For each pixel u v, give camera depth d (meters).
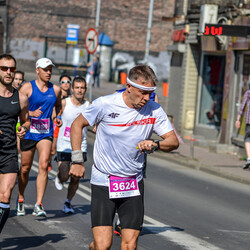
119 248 14.65
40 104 17.77
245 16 37.00
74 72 78.38
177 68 46.81
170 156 33.94
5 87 13.59
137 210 11.19
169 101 47.88
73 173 11.26
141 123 11.07
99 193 11.19
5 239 14.96
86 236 15.62
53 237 15.37
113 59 96.75
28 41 92.62
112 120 11.02
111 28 96.31
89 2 95.06
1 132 13.36
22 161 17.64
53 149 19.59
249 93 30.47
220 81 42.78
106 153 11.16
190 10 45.19
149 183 25.66
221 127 39.66
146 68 10.65
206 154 36.03
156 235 16.34
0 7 91.88
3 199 13.14
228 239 16.56
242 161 33.56
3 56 13.49
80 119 11.18
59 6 93.50
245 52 37.53
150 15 85.25
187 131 45.19
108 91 66.62
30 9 92.19
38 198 17.50
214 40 40.66
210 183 26.84
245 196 24.08
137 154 11.16
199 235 16.75
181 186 25.45
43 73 17.72
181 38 45.47
